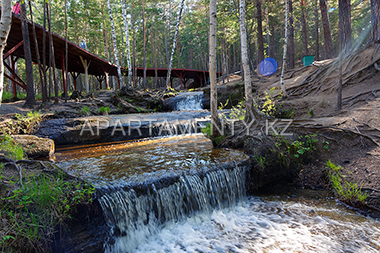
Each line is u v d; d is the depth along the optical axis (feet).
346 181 18.84
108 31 121.08
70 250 11.43
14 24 43.86
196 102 64.28
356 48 44.16
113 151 27.48
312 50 136.67
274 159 21.94
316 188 20.45
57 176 14.23
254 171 21.48
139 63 152.87
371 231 14.32
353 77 37.47
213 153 24.20
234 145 25.90
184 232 15.65
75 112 44.37
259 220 16.61
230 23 77.10
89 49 121.49
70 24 100.37
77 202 12.44
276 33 148.25
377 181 17.28
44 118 36.11
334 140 23.17
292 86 47.73
